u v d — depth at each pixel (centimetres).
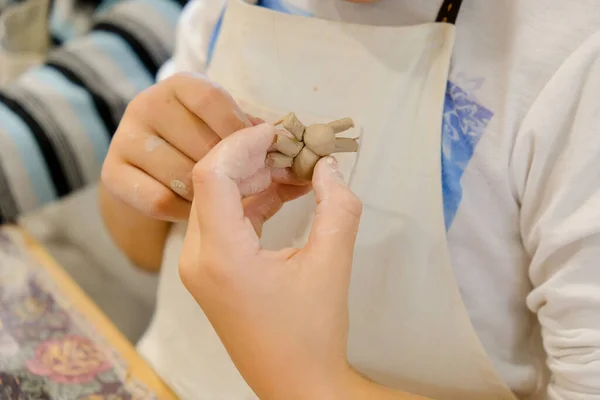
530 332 49
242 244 38
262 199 44
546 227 41
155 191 47
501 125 43
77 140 71
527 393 49
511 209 44
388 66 45
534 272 44
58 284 62
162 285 60
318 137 40
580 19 40
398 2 45
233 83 51
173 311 58
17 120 67
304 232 50
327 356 39
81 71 74
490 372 47
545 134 41
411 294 48
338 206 39
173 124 46
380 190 47
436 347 49
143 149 47
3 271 63
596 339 40
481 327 48
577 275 40
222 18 55
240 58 50
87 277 88
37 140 67
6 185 66
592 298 40
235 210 38
